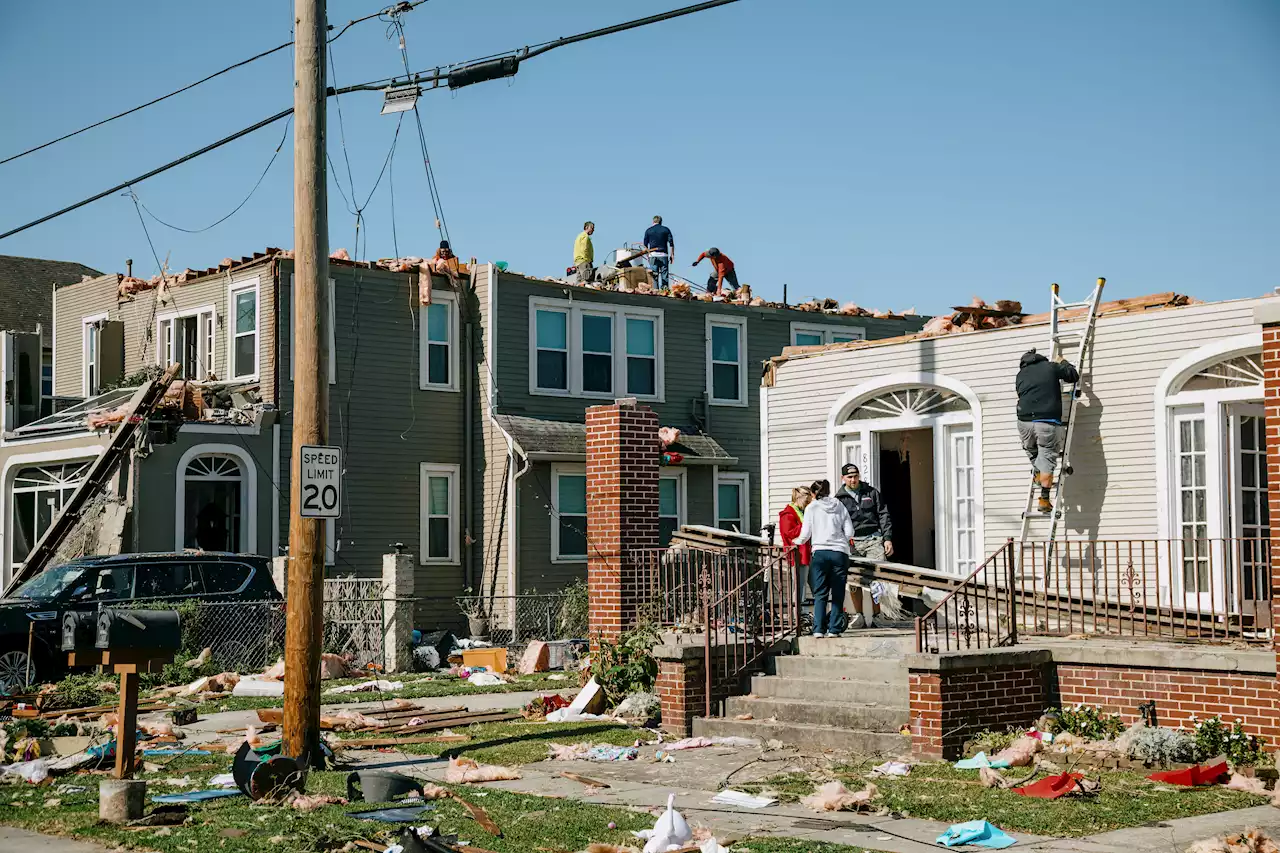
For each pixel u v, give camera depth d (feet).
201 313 91.35
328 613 74.49
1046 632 46.65
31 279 126.72
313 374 39.42
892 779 36.76
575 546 93.56
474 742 45.16
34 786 37.32
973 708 40.24
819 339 109.50
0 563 89.20
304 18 39.91
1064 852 28.25
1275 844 28.58
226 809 33.37
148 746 44.62
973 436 57.41
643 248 107.65
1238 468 49.85
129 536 78.38
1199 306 50.42
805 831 30.60
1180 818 31.42
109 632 35.19
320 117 39.96
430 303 92.17
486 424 92.89
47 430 86.22
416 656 72.90
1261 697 37.42
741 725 44.83
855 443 62.08
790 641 49.08
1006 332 56.39
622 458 56.18
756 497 104.73
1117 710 40.78
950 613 54.44
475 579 92.84
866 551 55.52
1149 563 51.44
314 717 39.32
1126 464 52.16
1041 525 54.70
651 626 52.60
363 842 29.14
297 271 39.60
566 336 96.58
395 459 90.12
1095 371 53.26
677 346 101.71
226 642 66.74
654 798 34.99
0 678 60.13
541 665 70.59
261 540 83.61
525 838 29.78
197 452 81.30
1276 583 36.88
